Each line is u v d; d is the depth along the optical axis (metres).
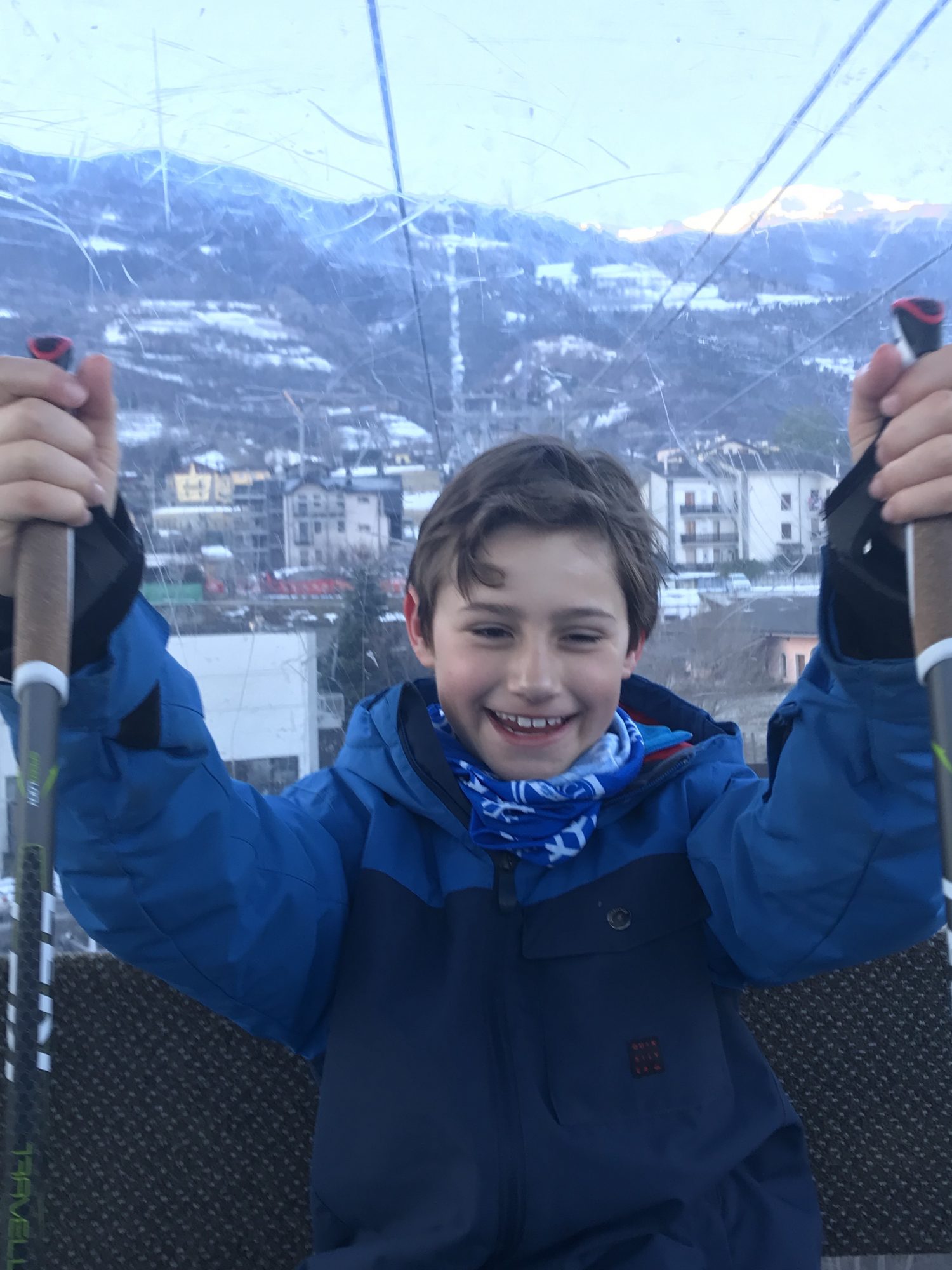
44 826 0.62
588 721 0.99
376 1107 0.89
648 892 0.98
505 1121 0.87
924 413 0.66
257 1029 0.97
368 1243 0.86
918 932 0.83
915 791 0.77
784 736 0.88
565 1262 0.83
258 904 0.90
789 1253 0.87
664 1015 0.94
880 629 0.73
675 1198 0.86
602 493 1.05
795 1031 1.23
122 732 0.77
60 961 1.19
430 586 1.05
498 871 0.98
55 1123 1.16
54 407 0.68
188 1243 1.15
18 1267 0.58
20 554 0.66
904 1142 1.22
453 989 0.92
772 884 0.86
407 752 1.03
